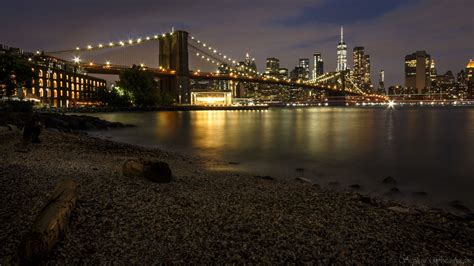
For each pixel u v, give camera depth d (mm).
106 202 9234
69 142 23922
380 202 12305
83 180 11547
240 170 18906
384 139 39938
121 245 6949
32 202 8773
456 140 39156
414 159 25031
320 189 13836
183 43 156375
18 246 6531
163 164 12734
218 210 9414
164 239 7316
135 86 125750
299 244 7461
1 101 67625
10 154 16312
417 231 8789
